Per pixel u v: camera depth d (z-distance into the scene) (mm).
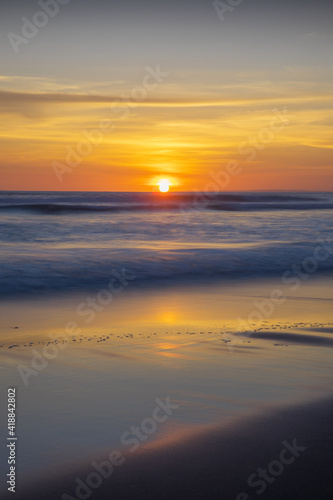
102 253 16500
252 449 3705
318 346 6859
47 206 42625
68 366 5871
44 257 15383
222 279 13359
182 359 6207
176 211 46344
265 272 14406
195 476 3332
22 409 4512
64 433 3998
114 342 7039
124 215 40625
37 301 10344
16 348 6660
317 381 5359
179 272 14078
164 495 3121
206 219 36594
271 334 7547
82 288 11859
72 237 23688
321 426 4129
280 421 4230
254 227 29766
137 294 11234
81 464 3492
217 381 5344
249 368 5828
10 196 72250
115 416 4359
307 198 69062
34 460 3541
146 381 5340
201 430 4051
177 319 8695
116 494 3129
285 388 5121
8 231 26094
